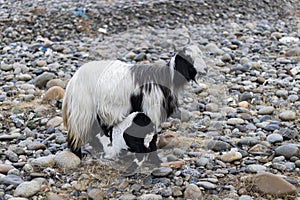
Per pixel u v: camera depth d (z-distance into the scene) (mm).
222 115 9758
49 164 7781
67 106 7594
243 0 19734
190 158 8125
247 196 6918
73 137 7664
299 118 9641
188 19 17844
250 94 10734
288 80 11719
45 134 9094
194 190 7039
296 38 15484
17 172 7590
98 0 19156
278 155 8102
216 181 7383
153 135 7504
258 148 8375
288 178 7406
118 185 7293
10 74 12148
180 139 8664
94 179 7441
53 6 18203
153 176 7453
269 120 9586
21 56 13562
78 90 7430
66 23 16703
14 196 6949
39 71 12250
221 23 17781
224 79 11555
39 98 10727
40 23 16547
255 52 14211
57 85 11148
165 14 18016
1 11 17656
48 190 7152
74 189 7242
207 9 18750
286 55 13711
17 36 15625
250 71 12336
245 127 9281
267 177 7164
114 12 17750
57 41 15500
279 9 19547
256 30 16656
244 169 7770
